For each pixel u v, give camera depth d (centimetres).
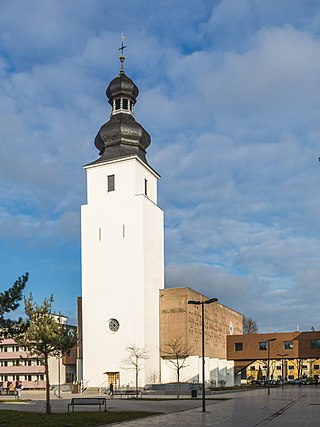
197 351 7238
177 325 7000
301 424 2689
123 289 6756
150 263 6981
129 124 7500
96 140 7669
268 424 2689
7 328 2670
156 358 6875
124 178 7125
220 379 8444
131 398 5372
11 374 9488
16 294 2655
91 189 7281
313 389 8175
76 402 3728
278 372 17400
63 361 9206
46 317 3700
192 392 5503
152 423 2750
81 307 7350
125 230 6938
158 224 7381
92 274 6988
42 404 4538
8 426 2531
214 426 2595
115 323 6744
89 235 7119
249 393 6519
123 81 7675
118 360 6588
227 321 9212
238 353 8944
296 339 8656
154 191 7712
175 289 7112
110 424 2673
